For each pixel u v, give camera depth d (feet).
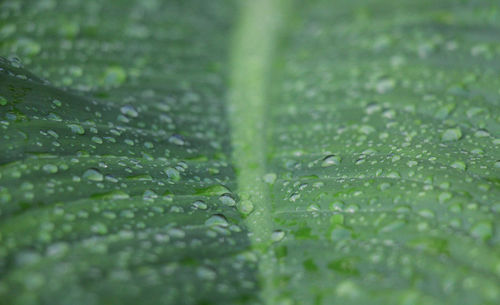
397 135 0.90
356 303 0.77
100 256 0.78
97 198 0.82
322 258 0.80
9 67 0.91
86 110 0.89
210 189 0.87
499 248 0.79
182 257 0.79
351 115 0.94
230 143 0.93
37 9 1.01
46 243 0.78
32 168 0.82
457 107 0.92
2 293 0.75
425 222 0.81
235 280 0.79
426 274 0.78
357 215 0.83
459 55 0.97
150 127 0.91
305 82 1.00
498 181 0.84
